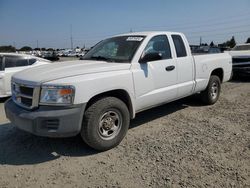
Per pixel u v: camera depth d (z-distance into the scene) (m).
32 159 4.25
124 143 4.80
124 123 4.66
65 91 3.99
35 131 4.00
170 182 3.52
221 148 4.52
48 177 3.72
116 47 5.47
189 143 4.75
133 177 3.67
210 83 7.16
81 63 4.95
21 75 4.59
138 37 5.46
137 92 4.96
